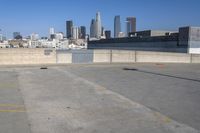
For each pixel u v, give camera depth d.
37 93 12.91
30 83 16.28
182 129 7.43
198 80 18.36
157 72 24.00
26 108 9.85
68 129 7.44
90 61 34.53
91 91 13.55
